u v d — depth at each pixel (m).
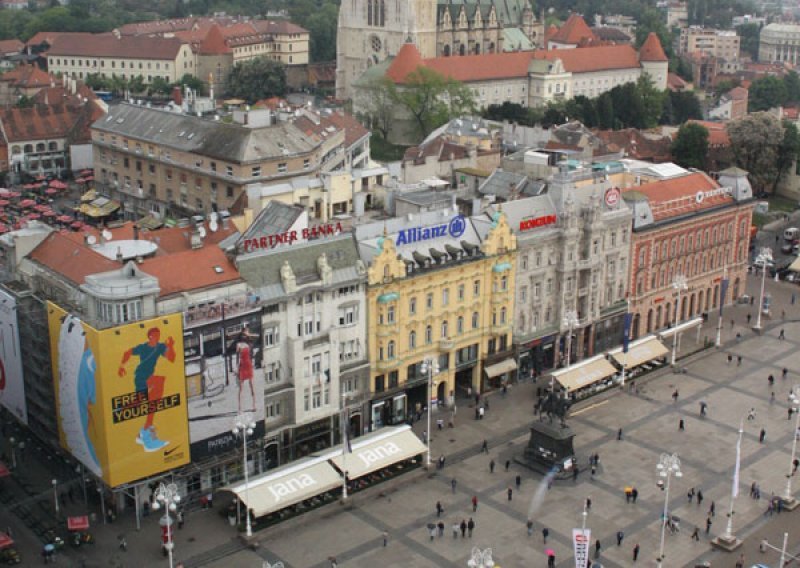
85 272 132.62
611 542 127.06
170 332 123.94
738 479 135.00
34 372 136.50
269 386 139.12
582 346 184.25
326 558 121.94
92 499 133.25
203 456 131.88
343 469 133.38
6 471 133.88
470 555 123.19
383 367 151.62
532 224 171.12
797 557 124.81
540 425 145.00
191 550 122.62
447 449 150.25
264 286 136.75
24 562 119.00
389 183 199.75
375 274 146.88
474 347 166.75
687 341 197.12
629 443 154.00
